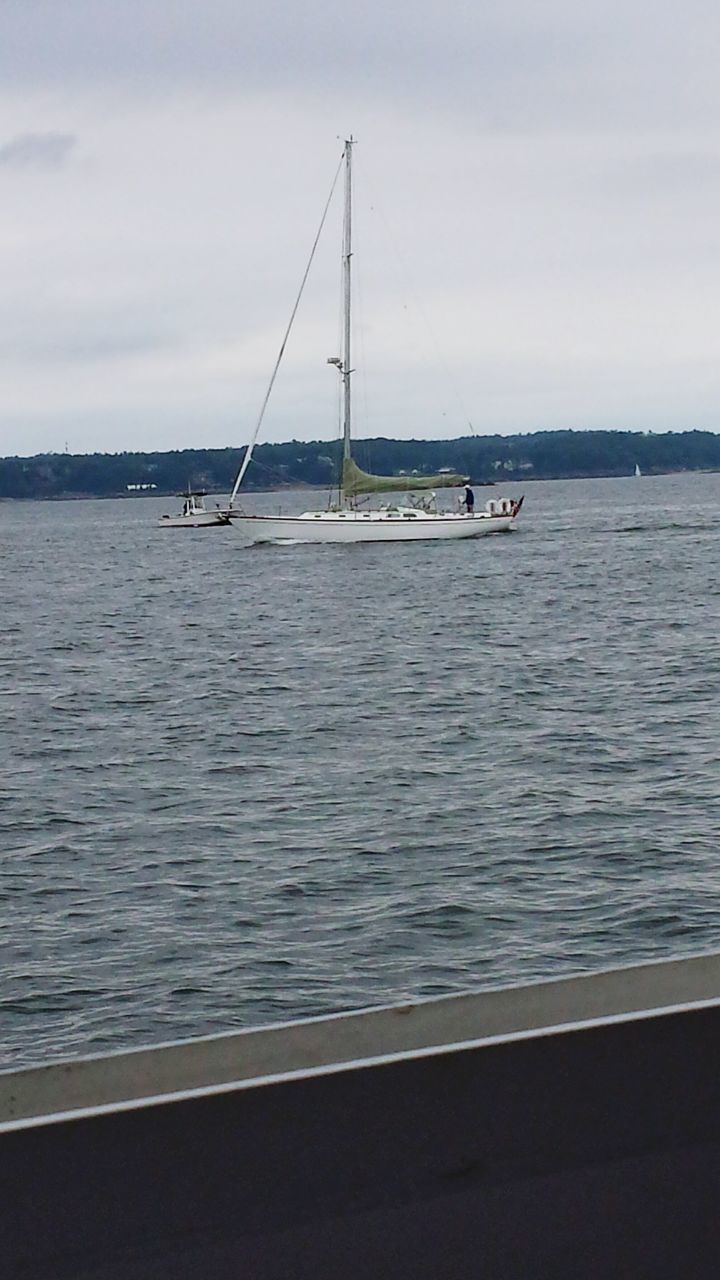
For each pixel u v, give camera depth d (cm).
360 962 1342
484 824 1859
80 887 1623
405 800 2038
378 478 8400
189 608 5812
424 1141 341
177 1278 325
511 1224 346
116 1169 320
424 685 3325
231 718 2927
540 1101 350
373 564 7700
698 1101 365
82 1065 346
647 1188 357
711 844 1705
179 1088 351
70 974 1326
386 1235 338
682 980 388
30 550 11575
